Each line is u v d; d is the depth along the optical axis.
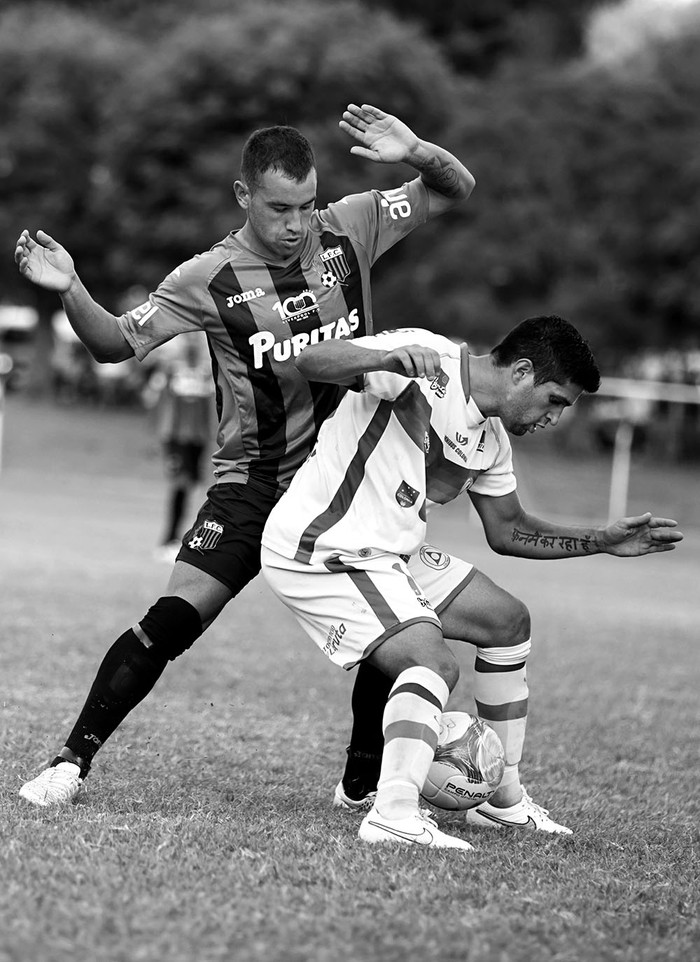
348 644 14.77
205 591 15.83
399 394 14.89
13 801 15.30
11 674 23.84
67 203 134.62
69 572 40.00
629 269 117.62
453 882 12.87
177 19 149.50
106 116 125.38
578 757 21.19
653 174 114.75
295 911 11.67
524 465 98.44
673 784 19.73
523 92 119.62
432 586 15.91
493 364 15.20
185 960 10.33
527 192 118.50
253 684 24.97
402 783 14.32
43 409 125.88
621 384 98.56
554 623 37.03
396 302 123.81
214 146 119.44
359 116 17.05
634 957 11.24
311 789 17.62
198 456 48.22
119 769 17.67
